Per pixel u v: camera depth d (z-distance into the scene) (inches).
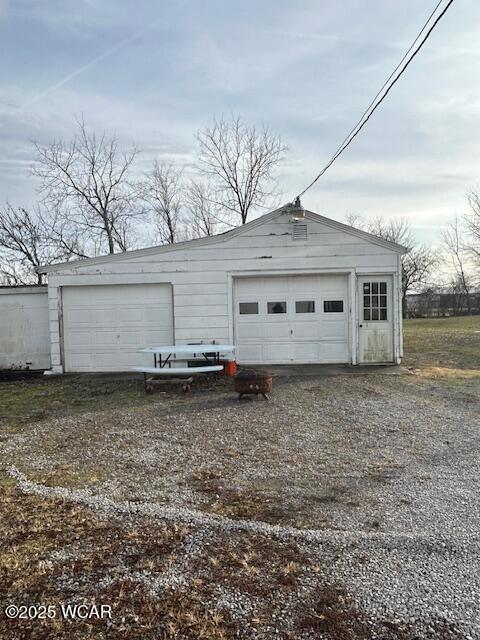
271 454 203.9
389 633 92.6
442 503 150.3
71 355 457.4
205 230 1010.7
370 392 328.5
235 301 445.7
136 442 224.4
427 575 111.3
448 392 328.2
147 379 374.0
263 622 96.0
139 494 161.5
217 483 171.5
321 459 196.5
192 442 222.8
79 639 92.0
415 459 193.8
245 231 437.7
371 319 438.6
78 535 132.3
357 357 438.3
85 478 178.5
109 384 386.3
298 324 442.9
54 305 452.8
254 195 999.0
